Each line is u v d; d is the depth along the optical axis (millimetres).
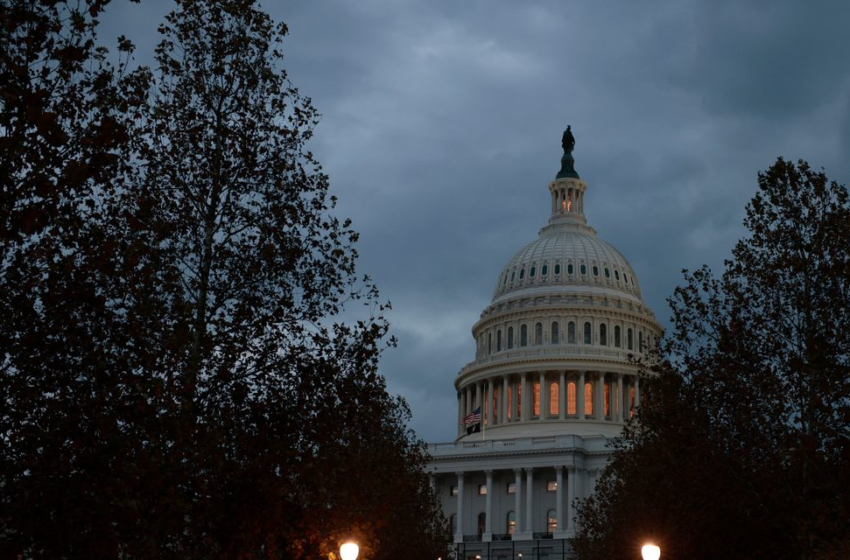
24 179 24250
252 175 35344
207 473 30844
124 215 29078
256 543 32156
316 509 34250
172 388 29172
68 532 25125
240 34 36531
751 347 42000
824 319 39562
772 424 41750
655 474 53000
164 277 30922
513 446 150750
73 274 27078
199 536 31484
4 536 25984
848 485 36938
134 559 27797
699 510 44562
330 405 34000
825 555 37281
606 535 74250
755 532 43531
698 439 43531
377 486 53625
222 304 34344
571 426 163500
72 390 27031
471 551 144000
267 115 36344
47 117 22188
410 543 65688
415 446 74812
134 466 26438
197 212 35125
